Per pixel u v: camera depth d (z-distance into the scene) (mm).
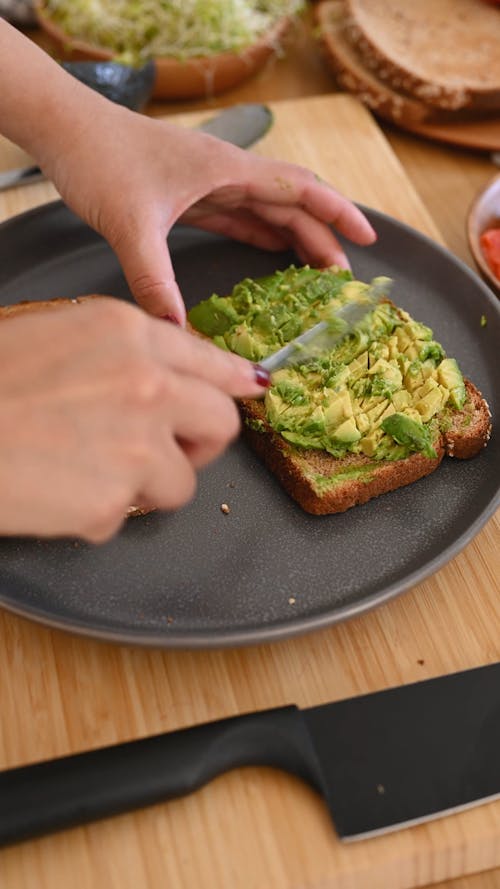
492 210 646
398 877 425
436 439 518
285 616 469
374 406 517
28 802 410
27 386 361
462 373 567
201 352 399
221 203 601
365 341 536
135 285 536
